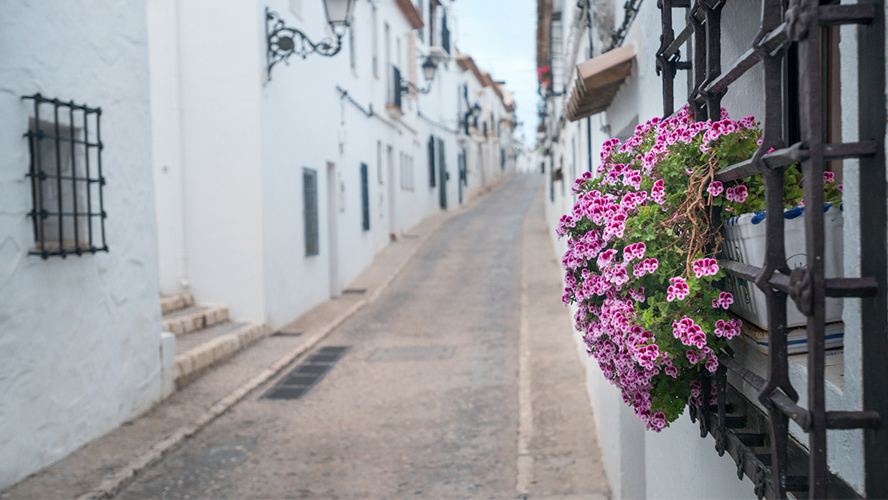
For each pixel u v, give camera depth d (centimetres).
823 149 125
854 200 138
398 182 2077
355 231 1525
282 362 846
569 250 243
